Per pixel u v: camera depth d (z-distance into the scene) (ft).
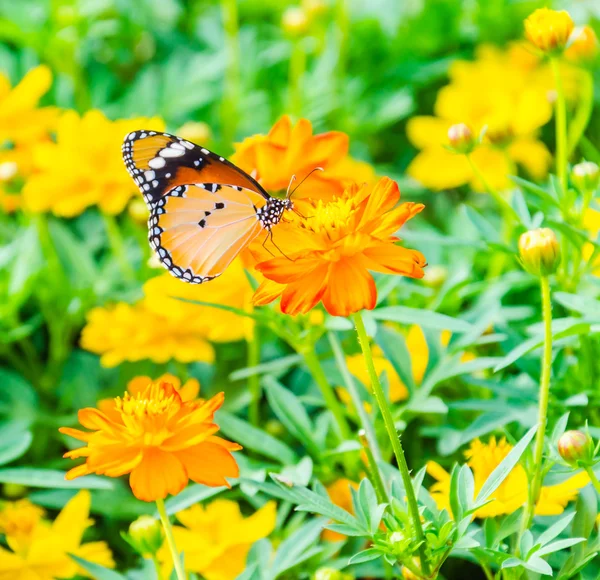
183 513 2.70
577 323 2.56
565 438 2.48
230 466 2.49
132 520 2.84
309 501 2.50
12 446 2.76
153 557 2.55
